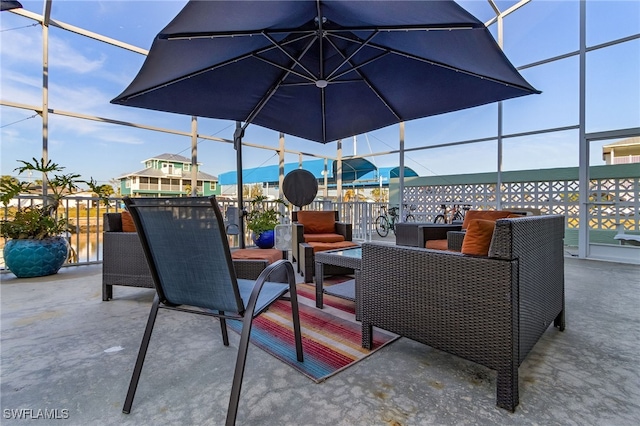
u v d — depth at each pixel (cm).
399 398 139
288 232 512
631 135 463
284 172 734
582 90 499
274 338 202
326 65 343
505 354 131
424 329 158
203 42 254
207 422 123
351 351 184
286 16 225
